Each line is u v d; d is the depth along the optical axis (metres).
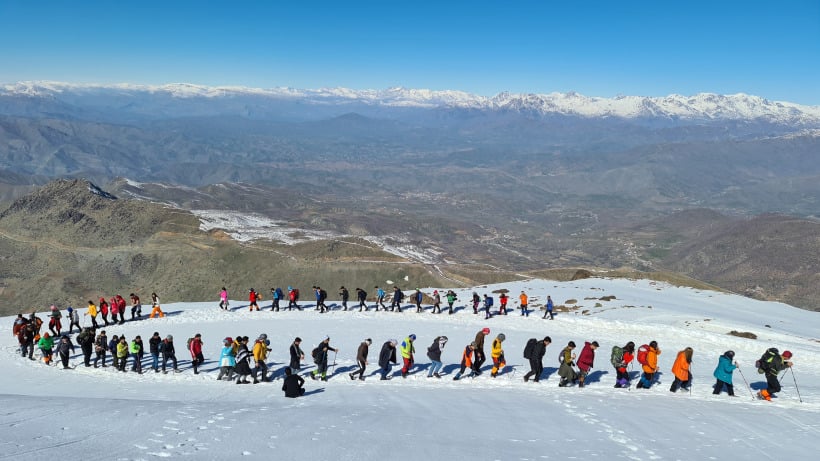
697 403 18.80
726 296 54.59
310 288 124.88
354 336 35.28
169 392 22.39
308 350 31.23
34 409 16.00
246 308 46.75
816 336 37.59
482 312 43.28
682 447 13.52
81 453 11.10
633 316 41.19
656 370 22.88
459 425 15.20
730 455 12.96
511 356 29.19
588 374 24.55
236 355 25.16
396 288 44.59
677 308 45.78
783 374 25.25
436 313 43.22
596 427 15.34
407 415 16.41
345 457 11.62
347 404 18.42
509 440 13.68
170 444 12.14
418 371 25.83
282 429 13.95
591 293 52.91
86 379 26.39
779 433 15.02
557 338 34.38
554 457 12.23
